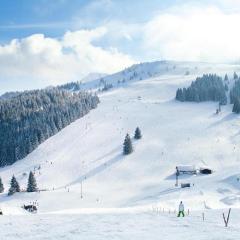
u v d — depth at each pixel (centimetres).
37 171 19875
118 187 15738
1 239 2788
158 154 19212
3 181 19850
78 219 3853
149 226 3200
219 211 4503
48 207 13338
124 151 19700
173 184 14325
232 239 2511
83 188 15888
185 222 3419
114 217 3944
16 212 7888
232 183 11650
